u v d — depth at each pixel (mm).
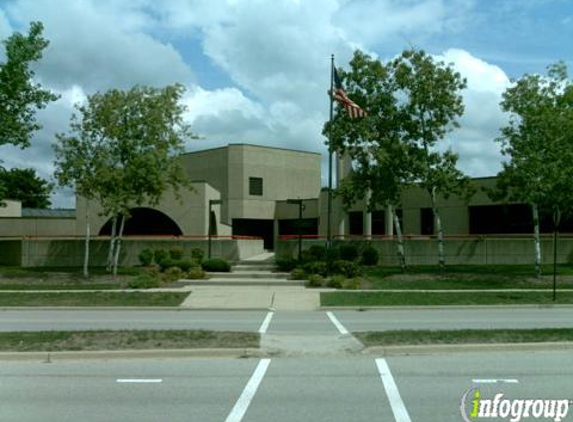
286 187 55781
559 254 32094
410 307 20812
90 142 26344
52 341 11555
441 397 7961
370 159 27391
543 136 24984
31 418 7094
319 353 10945
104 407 7551
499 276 27312
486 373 9352
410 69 27203
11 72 25062
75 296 22750
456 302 21578
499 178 26344
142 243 32281
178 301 21938
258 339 11953
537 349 11250
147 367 9930
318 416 7117
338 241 32281
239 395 8102
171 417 7113
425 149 27094
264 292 23922
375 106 27375
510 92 26125
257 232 55219
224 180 53219
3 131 25094
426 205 39312
